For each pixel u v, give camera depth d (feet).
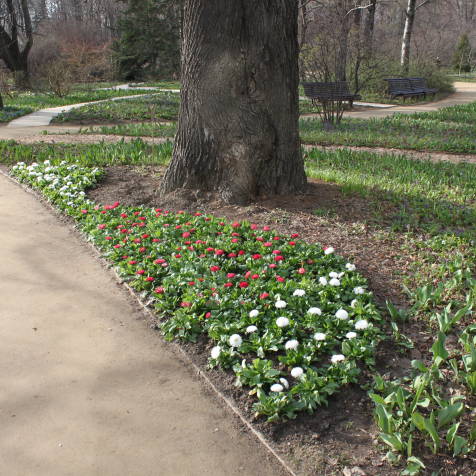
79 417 9.91
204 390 10.78
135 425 9.74
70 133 44.96
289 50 20.86
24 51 107.45
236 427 9.71
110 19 170.19
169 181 22.70
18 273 16.15
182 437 9.46
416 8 91.76
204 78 20.66
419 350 11.68
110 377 11.18
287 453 8.97
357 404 10.04
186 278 14.35
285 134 21.66
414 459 8.39
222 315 12.57
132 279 15.48
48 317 13.60
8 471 8.59
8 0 103.50
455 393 10.23
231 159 21.17
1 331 12.87
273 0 19.79
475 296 13.21
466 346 10.84
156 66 128.16
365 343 11.32
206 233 17.88
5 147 34.27
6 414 9.94
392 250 17.17
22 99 78.18
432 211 20.98
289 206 21.21
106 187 24.70
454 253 16.58
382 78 83.10
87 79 126.82
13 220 20.92
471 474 8.39
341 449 8.99
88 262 17.10
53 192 23.25
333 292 13.32
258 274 14.32
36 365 11.53
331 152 32.99
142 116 57.06
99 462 8.83
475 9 195.83
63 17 165.48
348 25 67.26
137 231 18.17
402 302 13.65
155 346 12.38
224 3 19.57
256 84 20.51
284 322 11.51
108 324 13.33
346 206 21.53
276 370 10.44
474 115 56.29
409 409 9.42
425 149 37.32
